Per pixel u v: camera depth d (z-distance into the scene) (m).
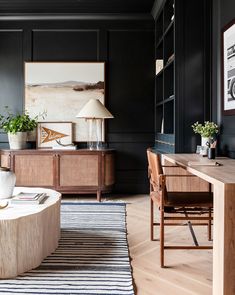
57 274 1.98
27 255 2.01
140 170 4.57
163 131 3.93
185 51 3.36
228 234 1.47
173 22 3.39
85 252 2.34
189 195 2.35
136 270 2.09
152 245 2.53
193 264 2.18
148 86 4.57
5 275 1.93
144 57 4.56
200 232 2.85
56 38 4.53
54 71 4.50
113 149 4.36
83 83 4.50
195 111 3.37
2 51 4.51
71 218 3.25
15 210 2.10
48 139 4.47
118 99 4.56
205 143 3.01
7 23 4.51
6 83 4.52
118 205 3.85
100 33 4.54
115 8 4.37
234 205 1.47
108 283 1.87
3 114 4.52
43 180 4.10
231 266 1.47
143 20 4.54
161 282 1.92
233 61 2.86
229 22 2.92
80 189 4.11
